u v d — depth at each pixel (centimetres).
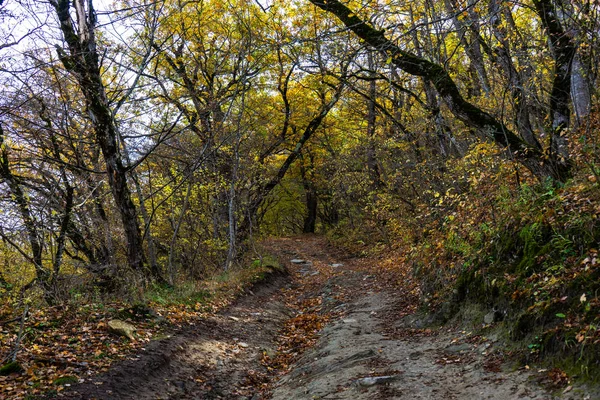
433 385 494
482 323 638
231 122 1673
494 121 739
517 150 723
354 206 2725
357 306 1122
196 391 641
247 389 687
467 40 1183
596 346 400
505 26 905
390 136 1888
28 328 703
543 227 612
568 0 734
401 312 937
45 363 604
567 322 455
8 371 560
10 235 1038
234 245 1739
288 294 1559
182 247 1798
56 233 1166
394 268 1497
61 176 1216
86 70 1040
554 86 737
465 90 1728
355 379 570
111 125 1123
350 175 2253
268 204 3656
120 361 642
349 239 2608
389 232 2017
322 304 1292
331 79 1925
